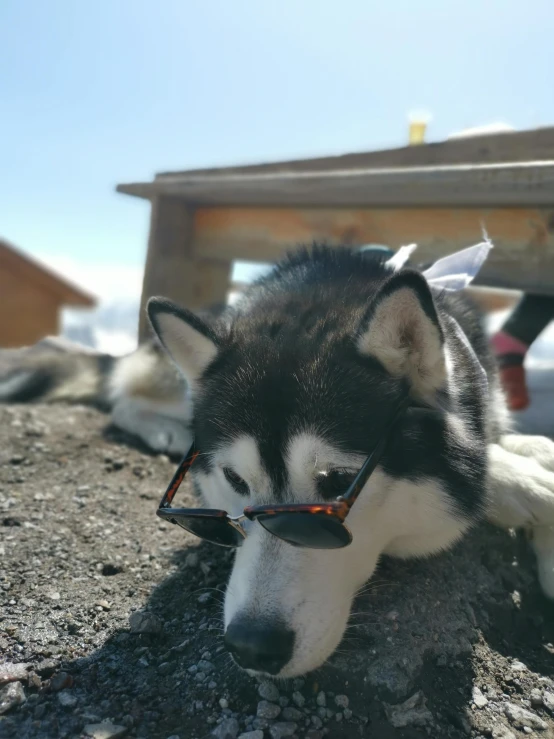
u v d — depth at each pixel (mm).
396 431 355
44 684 332
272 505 323
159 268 849
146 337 844
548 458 475
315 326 398
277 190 707
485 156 690
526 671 374
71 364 915
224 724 307
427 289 335
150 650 364
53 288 1696
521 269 614
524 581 450
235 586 335
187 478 611
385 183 616
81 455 659
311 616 321
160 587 423
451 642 376
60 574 431
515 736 322
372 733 312
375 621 377
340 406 345
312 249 558
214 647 362
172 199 849
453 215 659
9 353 978
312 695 331
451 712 333
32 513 512
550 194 538
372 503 354
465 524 400
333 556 342
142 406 723
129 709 318
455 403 393
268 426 351
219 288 933
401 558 429
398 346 355
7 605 393
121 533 493
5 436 686
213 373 404
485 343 542
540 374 983
